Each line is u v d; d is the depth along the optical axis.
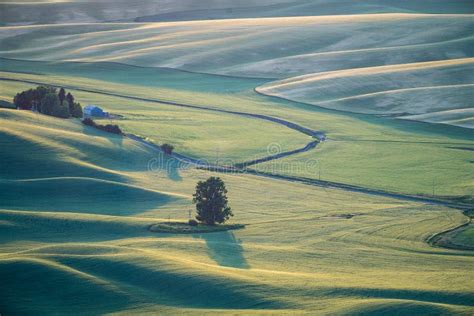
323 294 192.62
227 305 188.62
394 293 193.00
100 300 195.00
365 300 186.75
